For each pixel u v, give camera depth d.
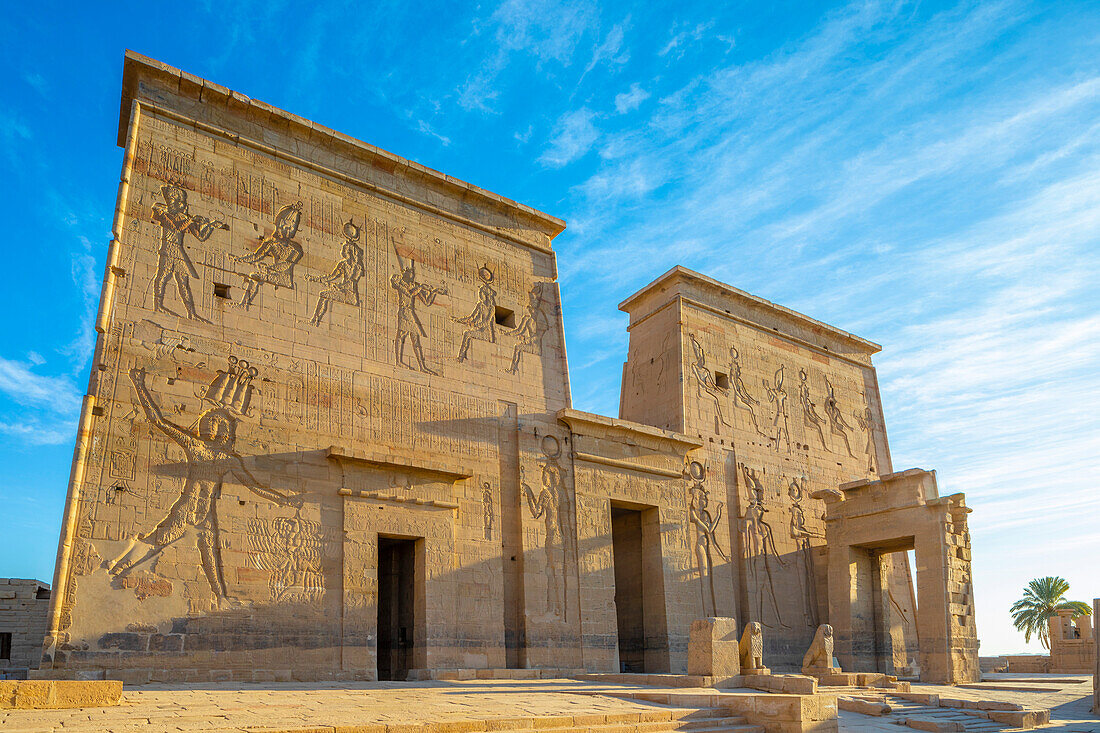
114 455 17.47
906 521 27.61
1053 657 35.94
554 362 26.22
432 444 22.41
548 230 27.95
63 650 15.84
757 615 28.34
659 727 13.46
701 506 28.05
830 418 34.09
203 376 19.22
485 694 15.97
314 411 20.61
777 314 33.66
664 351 30.48
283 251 21.59
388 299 23.09
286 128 22.75
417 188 24.97
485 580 22.05
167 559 17.48
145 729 9.83
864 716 17.95
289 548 19.12
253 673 17.84
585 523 24.38
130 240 19.16
